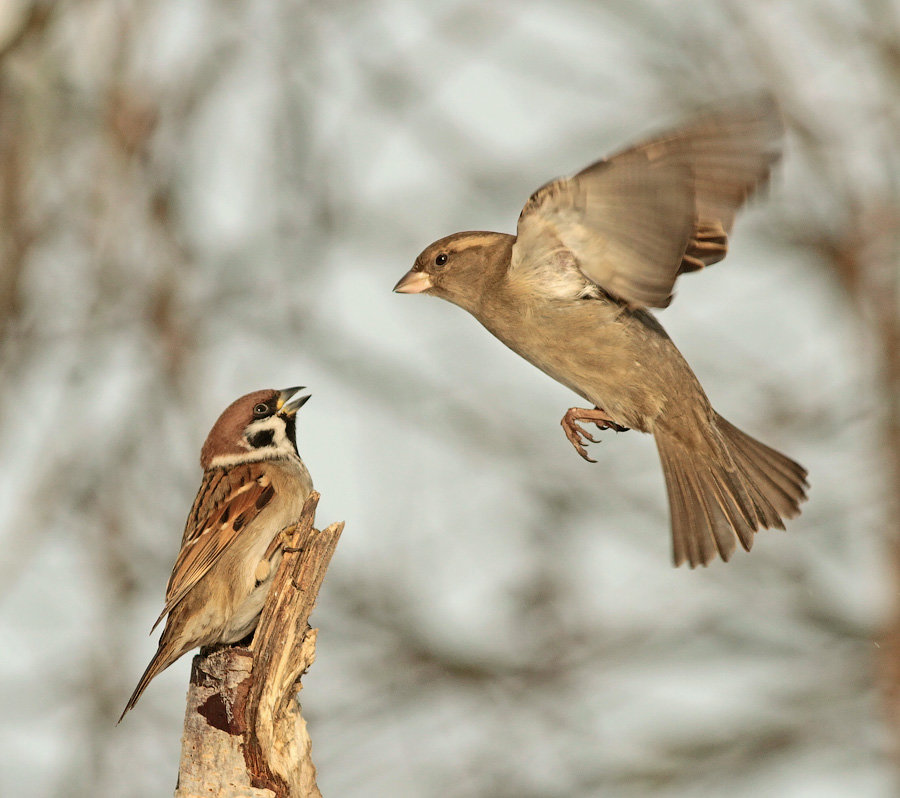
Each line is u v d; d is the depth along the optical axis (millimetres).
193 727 8445
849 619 15336
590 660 14656
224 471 10547
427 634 14711
